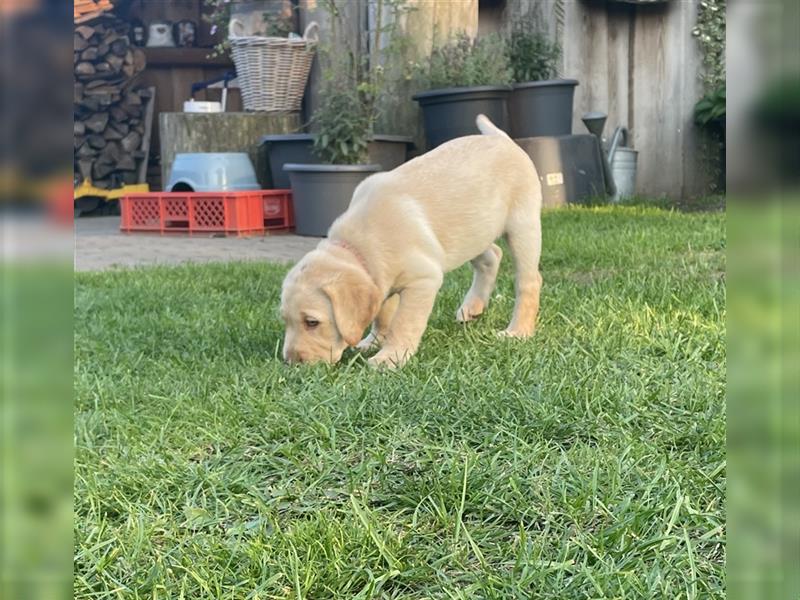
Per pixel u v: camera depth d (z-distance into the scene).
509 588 1.25
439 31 7.27
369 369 2.53
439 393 2.16
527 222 3.09
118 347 2.95
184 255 5.76
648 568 1.29
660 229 5.46
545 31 7.68
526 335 2.94
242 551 1.41
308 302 2.61
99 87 8.77
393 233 2.76
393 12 6.82
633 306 3.09
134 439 1.99
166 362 2.73
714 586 1.21
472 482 1.61
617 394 2.06
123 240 6.62
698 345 2.51
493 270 3.36
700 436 1.81
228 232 6.71
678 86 7.85
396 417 2.04
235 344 2.98
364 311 2.63
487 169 3.01
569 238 5.14
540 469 1.68
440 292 3.79
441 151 3.05
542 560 1.32
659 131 7.95
